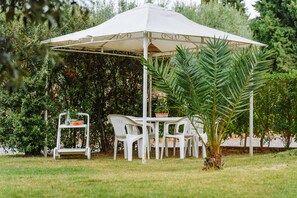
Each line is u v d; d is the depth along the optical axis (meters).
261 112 14.39
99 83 14.16
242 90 9.15
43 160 11.93
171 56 15.09
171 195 6.68
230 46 13.40
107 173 9.25
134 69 14.85
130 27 11.02
